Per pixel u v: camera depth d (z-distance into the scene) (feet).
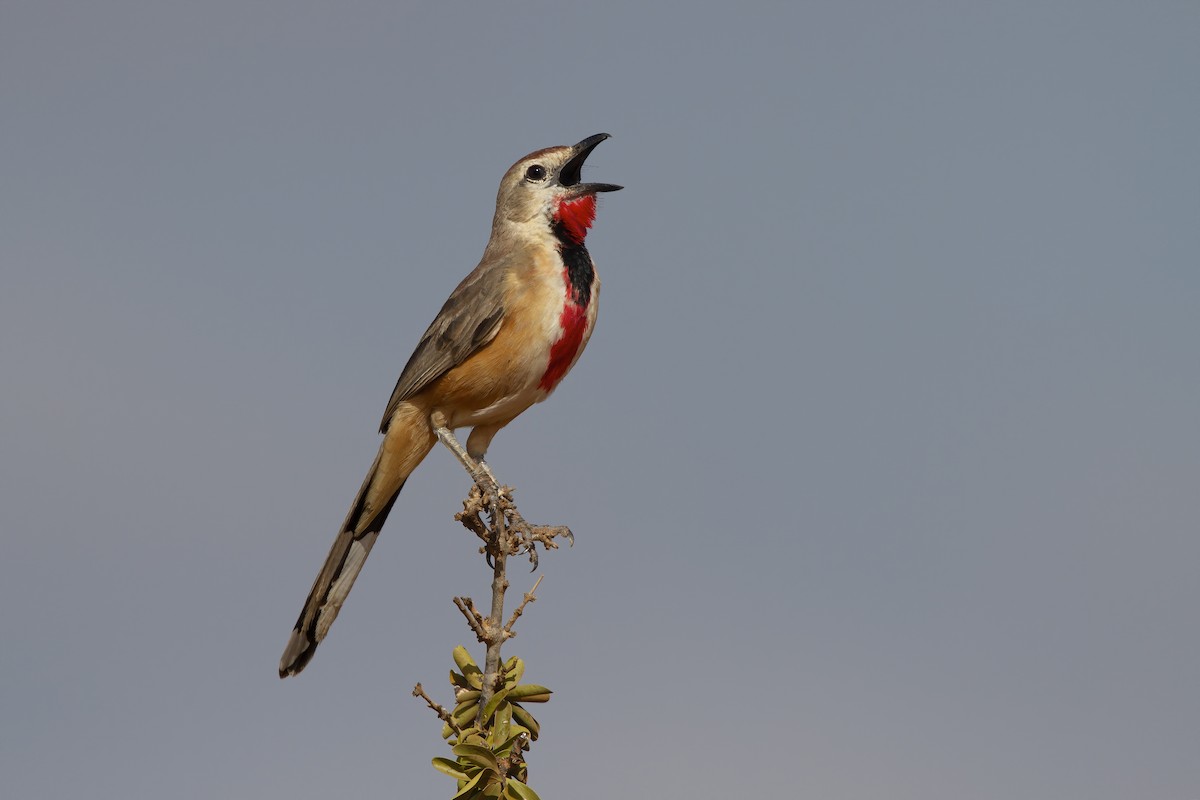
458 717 23.68
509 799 21.77
